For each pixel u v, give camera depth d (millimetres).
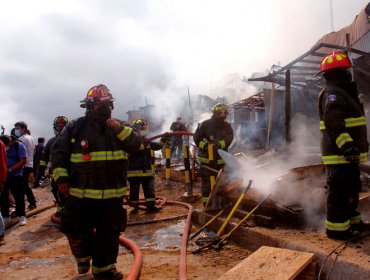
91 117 3547
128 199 6840
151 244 4832
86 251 3574
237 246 4383
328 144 3545
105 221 3479
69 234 3500
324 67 3582
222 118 6500
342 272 2941
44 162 6684
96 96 3510
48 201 10156
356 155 3256
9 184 6699
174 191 9359
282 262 3061
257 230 4199
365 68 11148
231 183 5250
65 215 3449
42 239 5605
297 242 3547
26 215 7539
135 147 3559
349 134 3445
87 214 3477
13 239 5707
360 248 3250
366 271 2773
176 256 4199
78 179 3428
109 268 3469
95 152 3428
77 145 3465
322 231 4016
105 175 3420
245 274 2920
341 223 3537
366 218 4484
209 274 3545
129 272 3766
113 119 3477
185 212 6746
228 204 5496
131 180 6965
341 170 3459
